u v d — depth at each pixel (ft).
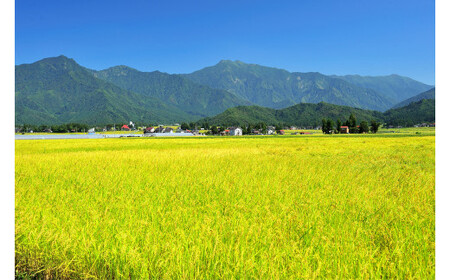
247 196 26.78
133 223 19.17
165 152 84.53
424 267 14.19
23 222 19.65
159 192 28.86
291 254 14.58
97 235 17.76
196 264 14.29
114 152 85.76
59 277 16.01
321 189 30.22
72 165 51.85
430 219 19.71
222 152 83.87
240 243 15.76
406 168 47.83
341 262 14.35
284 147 111.24
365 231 17.89
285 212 20.89
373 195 27.58
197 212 21.65
